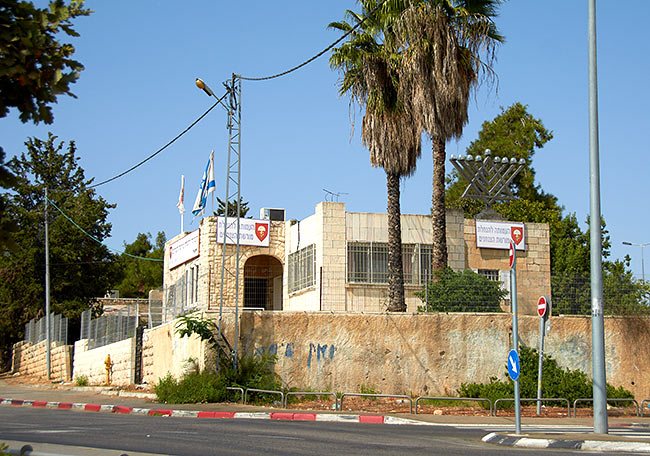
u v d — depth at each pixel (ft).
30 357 144.97
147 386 86.58
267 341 71.46
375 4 86.43
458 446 38.52
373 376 72.02
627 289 79.36
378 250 98.73
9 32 15.49
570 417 62.28
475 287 78.33
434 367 73.00
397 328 73.31
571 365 76.28
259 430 44.68
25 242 154.40
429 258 100.32
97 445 35.63
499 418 60.23
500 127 197.88
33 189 166.09
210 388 67.92
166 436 40.32
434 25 80.48
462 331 74.33
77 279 156.04
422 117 80.94
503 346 74.90
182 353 76.23
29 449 30.73
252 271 120.57
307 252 103.40
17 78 15.81
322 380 71.41
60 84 16.05
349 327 72.59
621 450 39.14
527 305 102.32
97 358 104.94
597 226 47.57
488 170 115.24
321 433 43.45
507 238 102.94
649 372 77.82
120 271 166.61
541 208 165.27
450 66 80.48
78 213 160.45
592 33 48.73
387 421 57.00
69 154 179.11
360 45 86.33
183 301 79.20
